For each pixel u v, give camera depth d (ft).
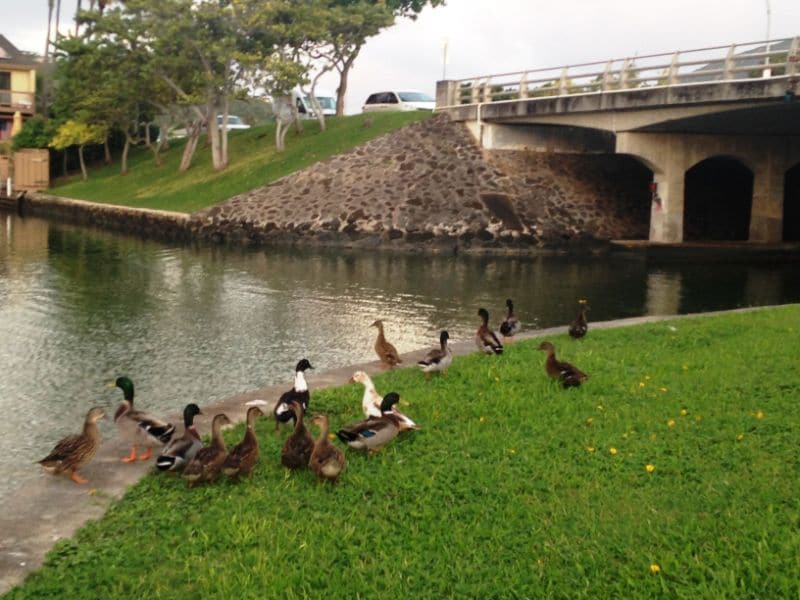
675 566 20.79
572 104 115.65
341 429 29.12
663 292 87.81
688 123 107.55
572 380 37.24
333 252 118.01
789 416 32.04
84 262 107.34
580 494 25.53
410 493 25.96
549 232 121.08
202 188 151.23
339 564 21.70
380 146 139.03
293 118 165.07
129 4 151.84
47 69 230.68
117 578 21.02
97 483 27.66
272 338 64.03
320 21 152.25
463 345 50.31
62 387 50.62
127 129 193.98
